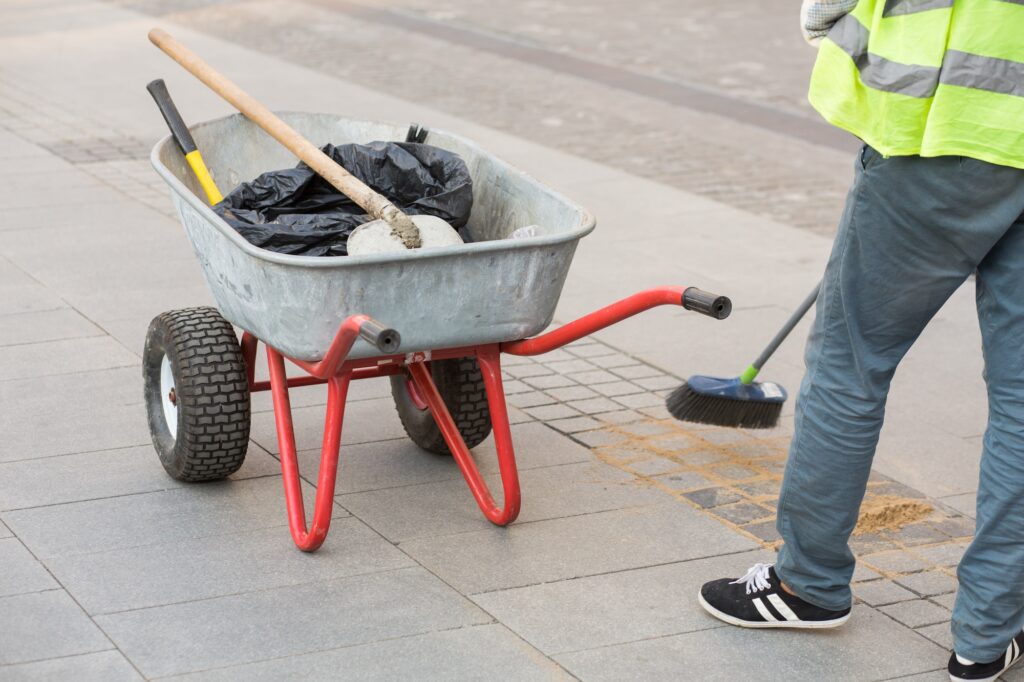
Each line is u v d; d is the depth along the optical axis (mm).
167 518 4164
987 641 3344
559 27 15891
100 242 7156
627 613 3717
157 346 4387
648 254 7430
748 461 4836
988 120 2990
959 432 5184
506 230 4430
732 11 17797
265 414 5039
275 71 12281
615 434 5039
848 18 3172
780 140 10625
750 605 3641
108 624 3527
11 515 4133
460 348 4008
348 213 4344
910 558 4148
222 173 4773
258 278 3631
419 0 17734
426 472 4617
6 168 8695
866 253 3242
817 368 3406
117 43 13602
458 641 3525
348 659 3412
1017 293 3195
